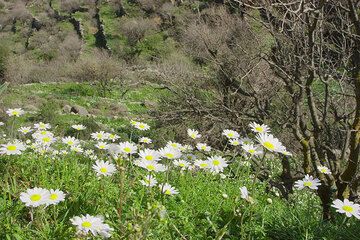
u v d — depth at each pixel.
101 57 45.97
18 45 63.53
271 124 7.18
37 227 2.76
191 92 8.91
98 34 59.34
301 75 5.63
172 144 4.10
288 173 5.88
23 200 2.49
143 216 2.27
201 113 8.07
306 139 5.48
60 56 55.56
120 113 27.55
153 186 3.49
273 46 6.89
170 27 49.94
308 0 5.09
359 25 4.97
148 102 29.34
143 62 46.44
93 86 34.12
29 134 5.77
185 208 3.30
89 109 28.08
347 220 3.72
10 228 2.68
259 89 7.79
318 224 3.42
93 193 3.35
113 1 64.44
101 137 4.09
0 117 15.83
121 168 2.94
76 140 4.30
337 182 5.13
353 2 5.10
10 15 72.00
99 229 2.30
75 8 68.00
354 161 4.95
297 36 5.53
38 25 67.06
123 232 2.36
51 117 24.00
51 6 71.44
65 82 36.75
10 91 31.64
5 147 3.29
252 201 2.78
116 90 32.59
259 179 5.50
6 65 40.81
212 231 3.13
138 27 51.56
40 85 35.50
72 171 3.73
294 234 3.22
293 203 4.82
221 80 8.54
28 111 26.31
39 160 3.99
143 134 15.80
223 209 3.45
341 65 5.82
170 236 2.77
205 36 9.43
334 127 6.16
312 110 5.35
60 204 3.12
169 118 8.93
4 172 3.72
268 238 3.15
